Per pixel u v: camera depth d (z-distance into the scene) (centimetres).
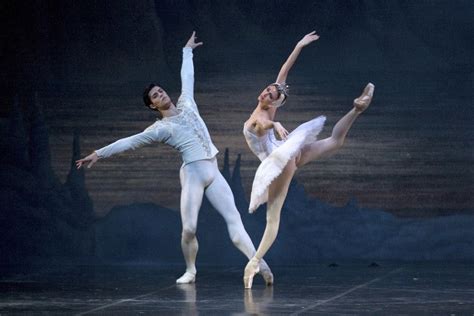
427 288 1549
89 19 2533
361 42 2445
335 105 2442
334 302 1342
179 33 2514
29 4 2550
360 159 2419
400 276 1809
